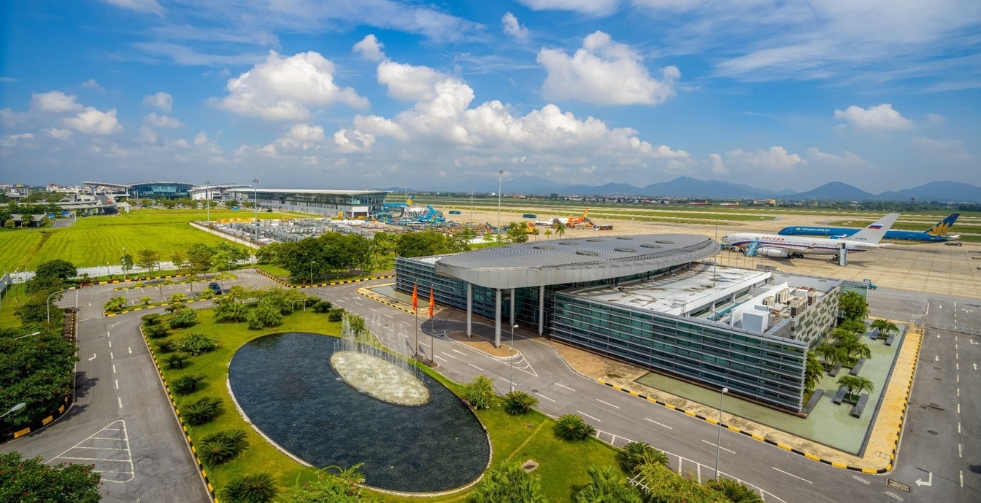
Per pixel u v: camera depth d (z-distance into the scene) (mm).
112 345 97938
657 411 72062
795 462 59250
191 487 53406
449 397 76562
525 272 92562
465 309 124500
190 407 67750
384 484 54469
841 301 114312
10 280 149000
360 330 107500
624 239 142500
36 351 68562
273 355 93750
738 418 69875
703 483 54406
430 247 185875
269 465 57625
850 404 74688
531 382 81688
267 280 162625
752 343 74688
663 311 89312
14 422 61344
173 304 120812
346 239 172000
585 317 96562
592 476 50469
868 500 52188
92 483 43344
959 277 174250
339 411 71750
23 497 38156
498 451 61156
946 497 52906
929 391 80375
